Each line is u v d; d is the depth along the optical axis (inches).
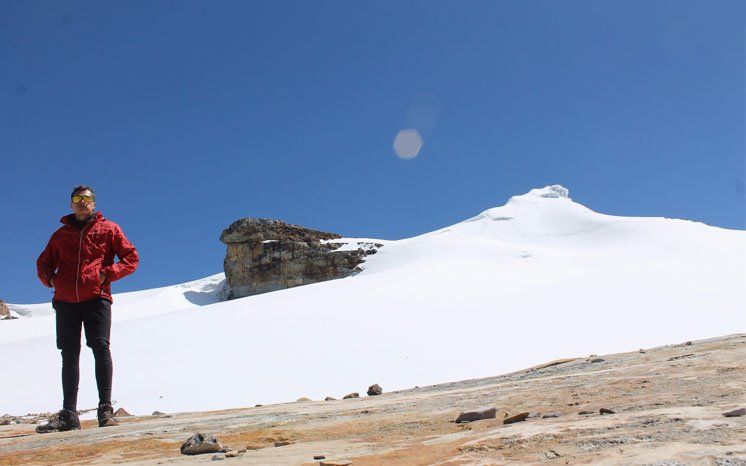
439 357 1231.5
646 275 2020.2
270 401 1010.7
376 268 3476.9
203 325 1707.7
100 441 292.5
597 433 195.2
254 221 4158.5
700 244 2655.0
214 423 340.8
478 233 3671.3
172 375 1208.8
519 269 2534.5
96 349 395.5
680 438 174.9
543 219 3809.1
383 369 1171.9
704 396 246.5
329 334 1486.2
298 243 3966.5
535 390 342.3
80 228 397.4
